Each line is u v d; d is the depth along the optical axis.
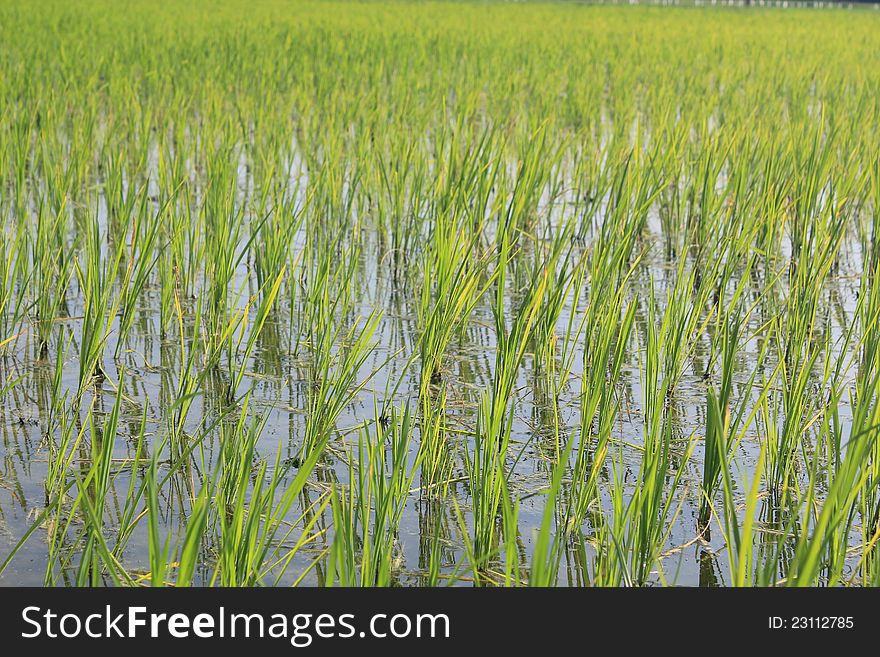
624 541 6.27
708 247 11.92
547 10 57.59
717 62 30.61
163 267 10.49
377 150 13.70
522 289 11.18
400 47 30.16
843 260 12.54
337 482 7.04
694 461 7.44
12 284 9.03
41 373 8.73
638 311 10.67
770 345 9.73
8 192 12.52
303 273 10.42
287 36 31.39
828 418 6.28
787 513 6.71
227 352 9.09
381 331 10.02
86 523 5.66
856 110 19.52
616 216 11.11
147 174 15.59
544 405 8.37
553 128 17.92
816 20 53.84
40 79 21.66
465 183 12.12
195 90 20.98
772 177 12.51
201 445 7.08
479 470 5.98
